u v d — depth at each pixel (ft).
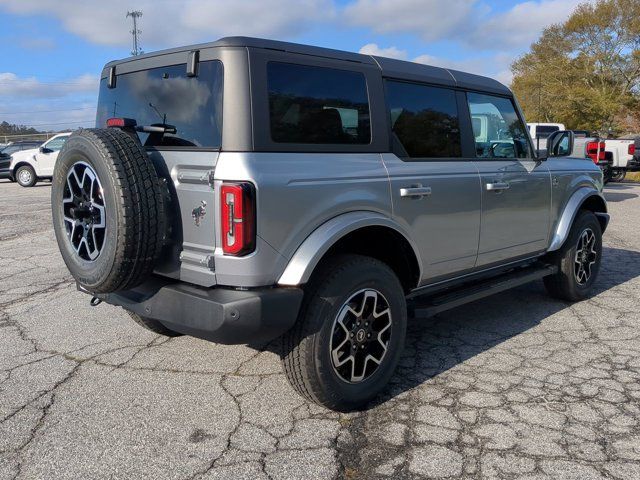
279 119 9.89
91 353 13.84
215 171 9.39
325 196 10.25
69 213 11.02
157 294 10.23
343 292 10.36
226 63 9.61
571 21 117.29
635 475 8.87
